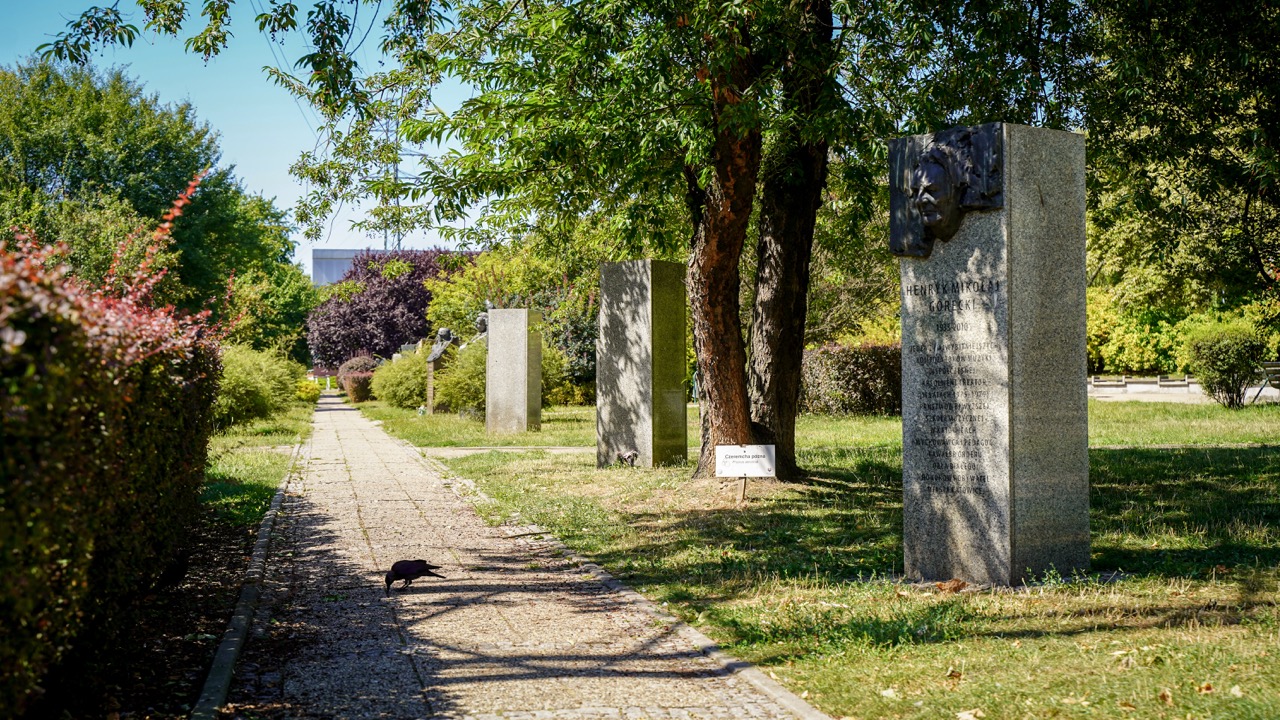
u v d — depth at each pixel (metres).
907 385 7.49
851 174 10.74
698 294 11.94
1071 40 11.77
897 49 11.09
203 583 7.39
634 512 10.90
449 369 30.27
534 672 5.18
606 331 15.94
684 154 11.09
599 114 10.02
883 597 6.73
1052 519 7.11
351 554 8.70
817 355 27.19
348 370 58.38
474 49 11.55
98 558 4.34
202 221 38.12
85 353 3.38
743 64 10.44
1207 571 7.18
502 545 9.27
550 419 28.97
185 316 6.27
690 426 24.22
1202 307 30.53
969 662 5.10
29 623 3.26
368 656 5.49
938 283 7.29
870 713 4.43
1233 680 4.55
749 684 4.97
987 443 7.00
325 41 9.24
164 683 4.91
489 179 11.35
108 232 22.58
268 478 14.27
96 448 3.72
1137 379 36.00
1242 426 19.39
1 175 33.47
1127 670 4.82
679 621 6.27
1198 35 11.78
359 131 12.39
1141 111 11.58
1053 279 7.14
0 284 2.79
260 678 5.05
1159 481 12.16
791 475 12.45
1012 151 6.92
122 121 37.31
